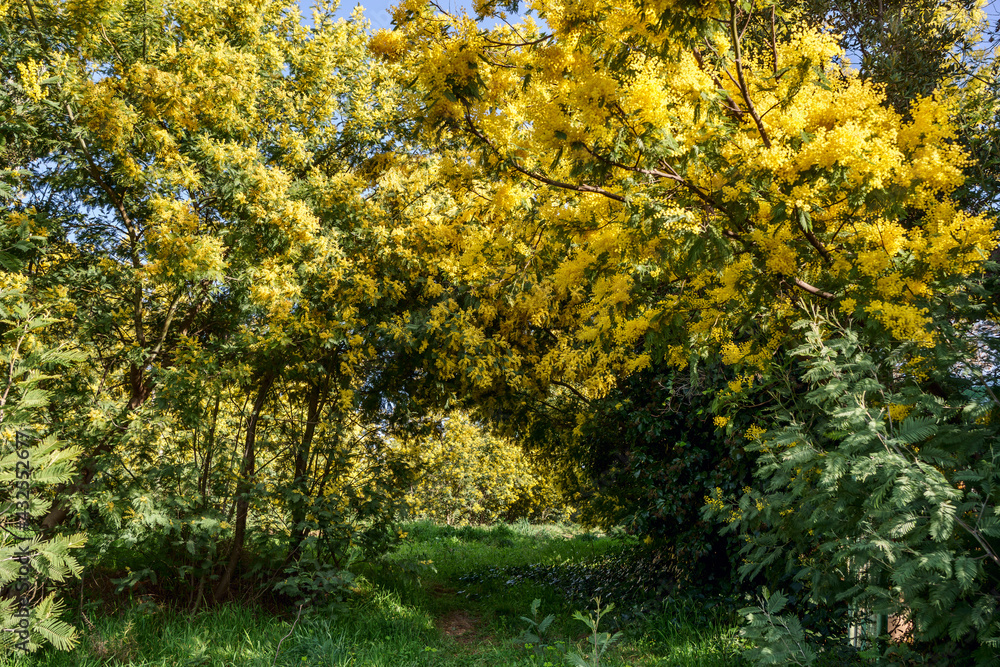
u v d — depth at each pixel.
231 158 5.33
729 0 2.57
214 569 5.95
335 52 6.61
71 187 5.35
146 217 5.45
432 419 6.93
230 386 5.96
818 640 3.84
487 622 6.22
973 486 2.15
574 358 5.96
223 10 6.07
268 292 5.15
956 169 2.69
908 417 2.24
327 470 6.04
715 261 2.72
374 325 5.71
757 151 2.68
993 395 2.32
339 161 6.77
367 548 6.00
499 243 4.25
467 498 15.48
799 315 2.96
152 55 5.47
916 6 4.88
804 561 3.12
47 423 4.89
